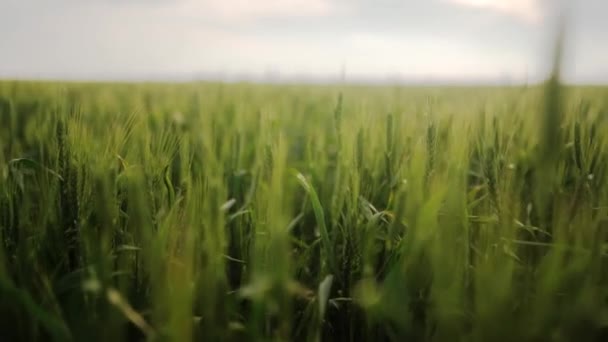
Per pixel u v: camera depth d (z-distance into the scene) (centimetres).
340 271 60
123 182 64
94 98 165
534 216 67
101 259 45
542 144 50
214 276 45
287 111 199
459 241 49
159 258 42
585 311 38
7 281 42
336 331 59
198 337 45
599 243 44
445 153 60
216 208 52
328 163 104
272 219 47
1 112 129
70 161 61
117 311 41
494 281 40
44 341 47
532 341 38
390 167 79
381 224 66
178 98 221
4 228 60
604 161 68
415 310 51
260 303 43
